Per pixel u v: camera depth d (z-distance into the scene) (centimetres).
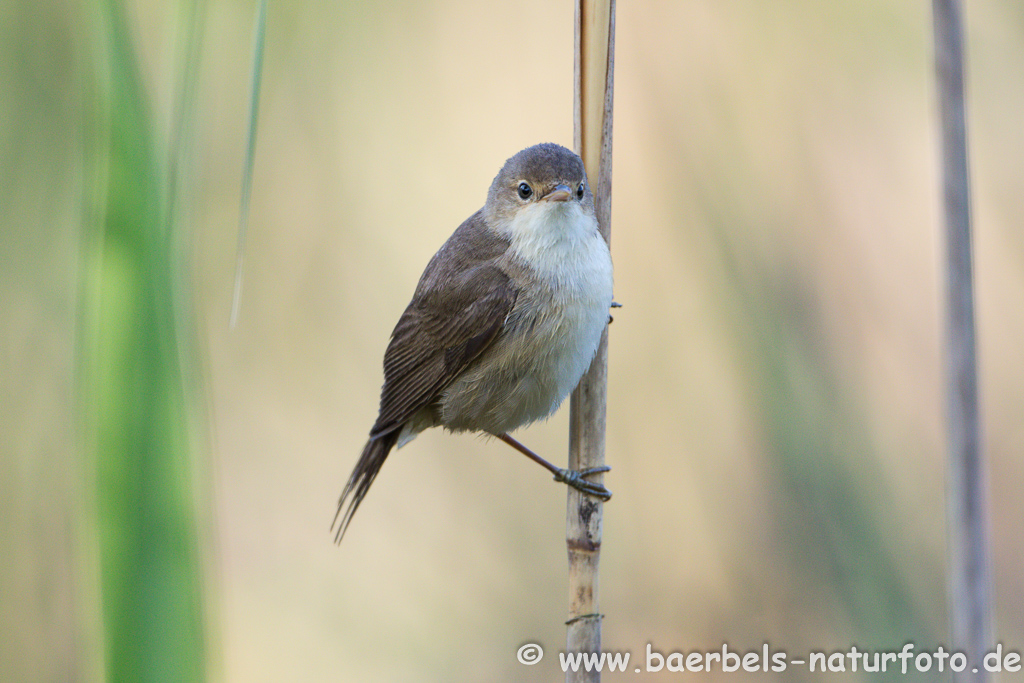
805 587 943
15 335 868
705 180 1109
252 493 1154
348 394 1176
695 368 1067
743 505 1012
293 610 1130
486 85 1242
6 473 878
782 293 1038
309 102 1147
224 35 1095
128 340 449
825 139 1138
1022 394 1123
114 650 437
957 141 660
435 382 833
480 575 1133
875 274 1112
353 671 1085
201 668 448
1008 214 1154
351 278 1176
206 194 1109
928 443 1080
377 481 1197
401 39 1214
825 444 960
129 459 446
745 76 1141
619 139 1147
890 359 1099
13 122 851
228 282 1127
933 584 938
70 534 888
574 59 696
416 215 1200
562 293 761
